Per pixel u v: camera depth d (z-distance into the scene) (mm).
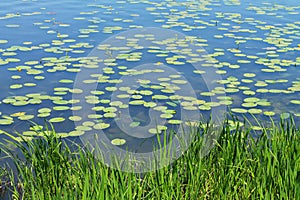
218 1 13039
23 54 7863
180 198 3693
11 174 4641
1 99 6215
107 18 10477
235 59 7914
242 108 6160
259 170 3859
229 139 4238
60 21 10117
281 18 10945
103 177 3535
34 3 12164
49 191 3689
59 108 5961
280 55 8195
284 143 4043
